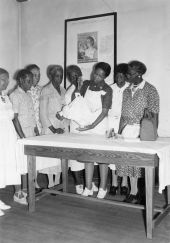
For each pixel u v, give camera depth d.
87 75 5.44
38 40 5.93
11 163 3.58
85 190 4.06
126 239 2.89
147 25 4.86
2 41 5.78
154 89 3.51
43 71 5.92
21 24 6.10
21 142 3.49
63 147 3.26
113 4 5.13
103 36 5.24
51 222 3.29
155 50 4.82
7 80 3.60
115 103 4.21
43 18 5.86
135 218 3.40
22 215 3.49
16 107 3.79
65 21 5.60
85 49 5.43
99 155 3.07
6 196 4.22
